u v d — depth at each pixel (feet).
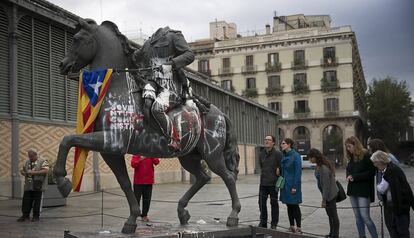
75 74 22.40
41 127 63.67
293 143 33.71
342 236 33.06
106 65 21.81
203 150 25.11
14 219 40.04
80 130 21.02
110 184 76.64
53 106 66.74
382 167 26.00
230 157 26.53
